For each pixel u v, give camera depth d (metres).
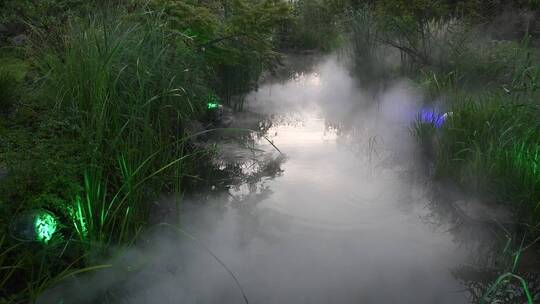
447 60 8.03
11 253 3.18
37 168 3.53
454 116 5.52
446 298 3.09
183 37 6.54
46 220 3.25
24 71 6.46
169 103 5.22
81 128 4.20
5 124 4.66
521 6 10.83
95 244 3.32
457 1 11.16
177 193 4.20
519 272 3.40
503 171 4.40
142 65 4.91
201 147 5.84
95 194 3.59
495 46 8.30
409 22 9.44
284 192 4.76
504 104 5.50
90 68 4.56
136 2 6.69
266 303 3.02
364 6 12.73
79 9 7.33
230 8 8.34
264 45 8.20
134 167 4.07
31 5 8.03
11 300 2.81
